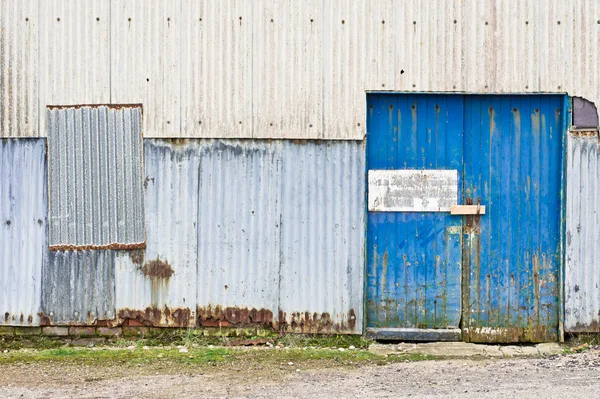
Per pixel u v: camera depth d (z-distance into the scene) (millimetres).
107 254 8250
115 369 7344
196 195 8188
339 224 8125
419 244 8266
